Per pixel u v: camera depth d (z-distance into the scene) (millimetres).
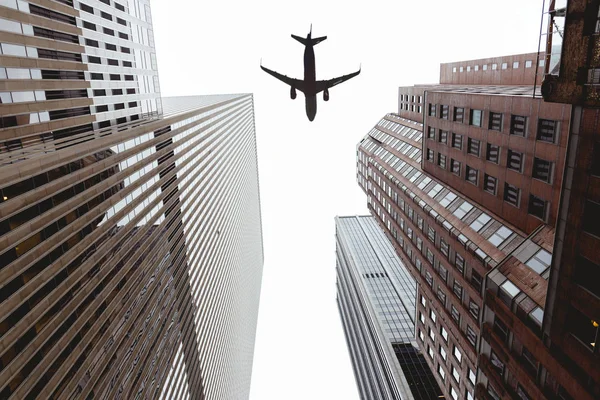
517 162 34031
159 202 55531
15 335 25797
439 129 50875
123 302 43125
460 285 42375
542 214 31219
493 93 40719
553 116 28812
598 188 19734
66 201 32719
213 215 93312
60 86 39125
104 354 38344
